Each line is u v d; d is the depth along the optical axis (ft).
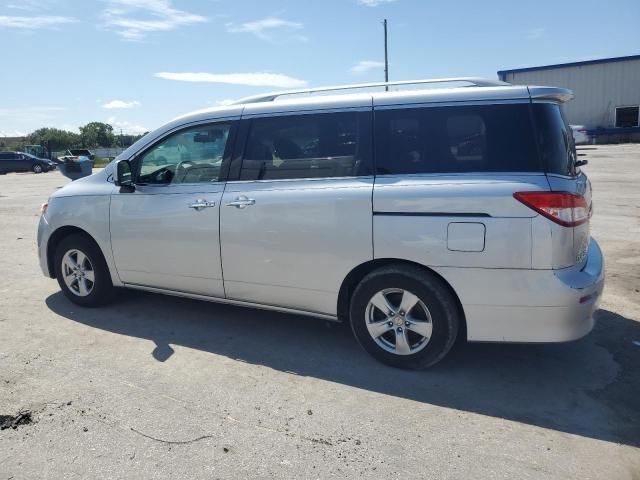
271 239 13.42
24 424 10.43
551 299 11.19
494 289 11.46
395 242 12.10
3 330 15.26
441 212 11.68
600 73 126.82
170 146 15.15
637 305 17.07
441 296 11.94
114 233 15.83
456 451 9.66
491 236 11.30
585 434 10.21
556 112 11.91
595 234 27.58
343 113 13.04
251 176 13.88
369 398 11.56
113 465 9.22
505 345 14.23
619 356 13.57
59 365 13.01
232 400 11.43
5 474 8.97
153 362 13.26
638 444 9.89
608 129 125.08
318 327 15.64
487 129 11.80
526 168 11.41
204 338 14.82
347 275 12.84
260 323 15.96
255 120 13.99
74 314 16.62
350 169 12.78
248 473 9.04
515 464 9.29
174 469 9.12
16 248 26.76
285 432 10.24
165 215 14.87
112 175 16.22
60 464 9.24
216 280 14.49
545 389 11.94
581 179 12.42
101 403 11.23
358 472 9.09
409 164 12.30
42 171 116.26
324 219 12.76
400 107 12.57
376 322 12.87
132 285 16.15
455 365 13.11
